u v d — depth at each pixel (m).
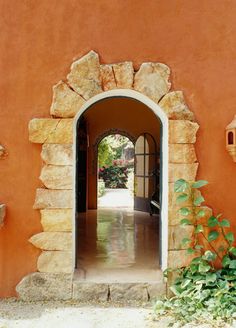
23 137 4.62
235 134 4.51
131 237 7.09
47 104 4.63
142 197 10.90
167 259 4.62
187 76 4.71
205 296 4.21
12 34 4.66
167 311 4.19
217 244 4.67
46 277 4.56
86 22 4.68
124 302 4.55
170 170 4.63
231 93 4.75
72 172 4.60
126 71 4.63
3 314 4.18
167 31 4.71
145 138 10.63
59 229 4.57
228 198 4.71
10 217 4.59
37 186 4.61
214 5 4.76
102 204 13.13
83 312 4.25
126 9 4.70
